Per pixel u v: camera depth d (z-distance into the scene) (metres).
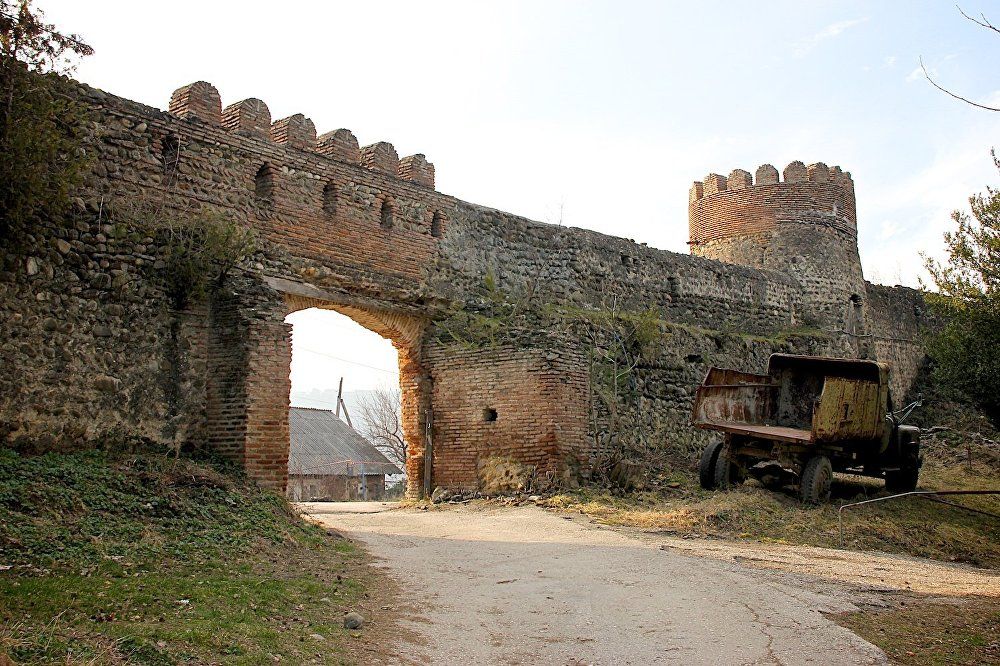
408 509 17.83
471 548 12.23
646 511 16.34
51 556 8.12
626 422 21.59
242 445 14.01
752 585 9.99
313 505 19.95
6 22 11.29
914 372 34.16
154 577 8.02
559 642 7.49
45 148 11.88
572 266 23.23
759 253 30.70
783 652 7.41
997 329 22.19
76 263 13.29
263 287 14.89
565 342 18.73
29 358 12.52
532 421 18.30
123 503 10.38
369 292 18.47
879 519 16.67
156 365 14.04
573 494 17.38
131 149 14.63
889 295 34.25
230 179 16.05
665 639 7.65
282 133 17.55
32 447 12.38
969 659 7.52
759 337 27.52
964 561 14.96
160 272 14.34
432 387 19.86
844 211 31.39
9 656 5.34
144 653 5.84
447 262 20.19
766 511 16.34
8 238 12.36
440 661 6.88
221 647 6.30
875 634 8.17
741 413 19.22
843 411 17.25
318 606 8.09
